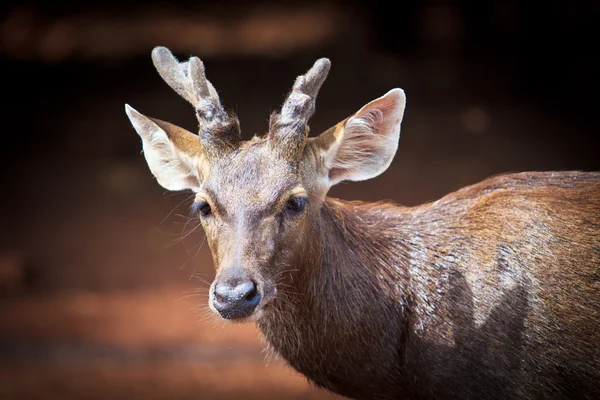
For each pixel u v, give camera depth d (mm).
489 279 7242
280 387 12445
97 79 32625
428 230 7664
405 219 7812
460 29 32719
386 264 7527
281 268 6762
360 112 7137
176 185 7680
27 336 14102
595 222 7242
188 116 26812
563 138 23516
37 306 15523
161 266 16906
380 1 32125
